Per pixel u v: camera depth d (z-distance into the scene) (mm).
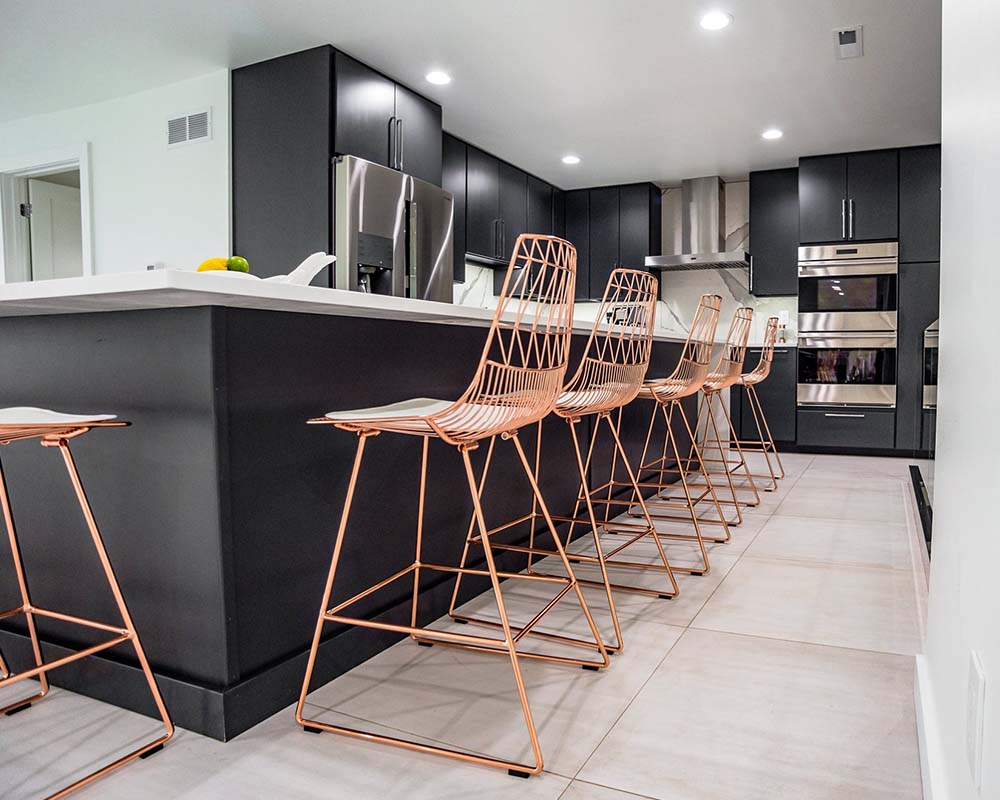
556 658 1985
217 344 1565
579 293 7598
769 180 6785
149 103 4777
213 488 1576
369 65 4434
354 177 4113
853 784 1408
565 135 5801
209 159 4543
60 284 1358
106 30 3926
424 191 4672
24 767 1471
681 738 1581
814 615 2340
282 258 4328
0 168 5352
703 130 5680
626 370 2402
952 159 1454
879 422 6230
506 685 1845
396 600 2156
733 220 7258
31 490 1890
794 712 1697
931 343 3553
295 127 4246
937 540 1603
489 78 4637
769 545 3227
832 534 3420
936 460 1726
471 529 2410
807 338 6449
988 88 990
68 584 1835
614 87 4797
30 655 1882
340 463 1924
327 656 1867
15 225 5414
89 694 1786
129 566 1720
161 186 4738
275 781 1422
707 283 7344
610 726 1633
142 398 1668
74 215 5758
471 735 1595
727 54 4285
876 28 3943
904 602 2465
